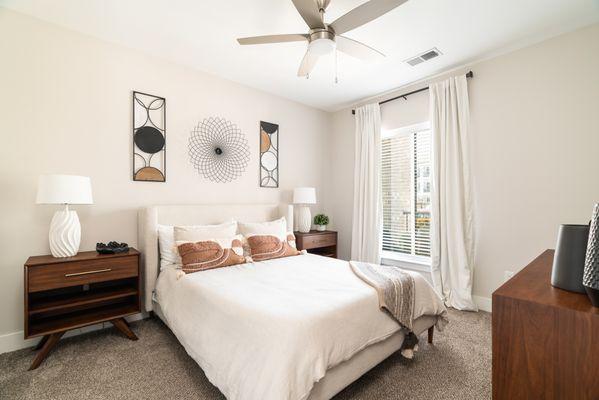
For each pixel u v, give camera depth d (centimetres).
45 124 232
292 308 149
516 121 276
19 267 221
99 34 252
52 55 235
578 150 243
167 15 226
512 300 71
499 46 271
